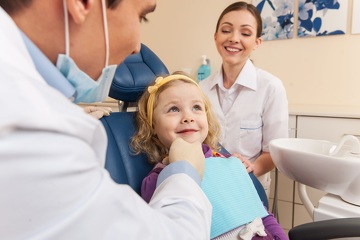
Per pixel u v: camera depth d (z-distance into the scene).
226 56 1.44
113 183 0.39
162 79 1.02
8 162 0.29
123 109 1.15
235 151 1.51
